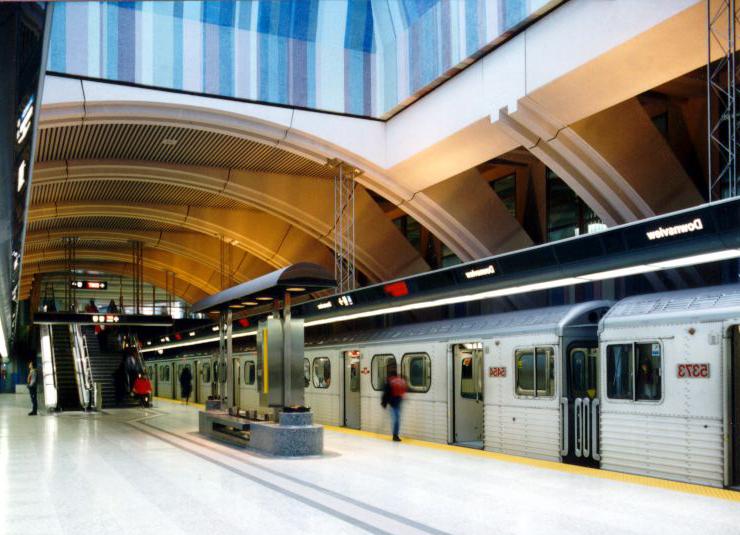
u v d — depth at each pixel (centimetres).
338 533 650
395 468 1045
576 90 1173
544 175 1884
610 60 1084
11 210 638
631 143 1369
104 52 1354
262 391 1348
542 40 1186
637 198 1423
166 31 1409
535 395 1141
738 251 752
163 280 3875
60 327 3178
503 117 1291
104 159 1738
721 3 916
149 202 2281
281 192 1953
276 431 1186
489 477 960
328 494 840
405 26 1515
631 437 958
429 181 1638
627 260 884
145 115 1406
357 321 2766
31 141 538
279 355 1269
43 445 1370
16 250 1005
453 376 1366
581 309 1125
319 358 1920
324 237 2131
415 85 1484
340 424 1784
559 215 1844
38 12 367
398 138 1591
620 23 1037
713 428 848
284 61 1519
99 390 2512
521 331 1176
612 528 671
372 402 1631
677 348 898
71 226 2669
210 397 1711
